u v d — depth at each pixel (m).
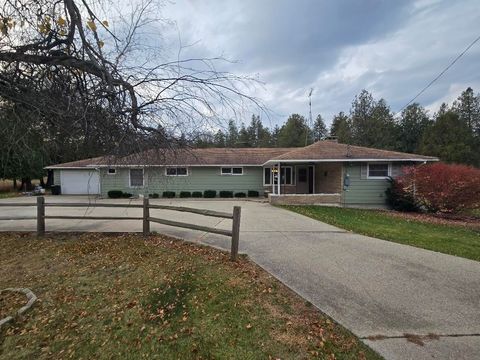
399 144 42.12
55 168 21.86
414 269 5.06
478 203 12.82
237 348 2.90
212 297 3.95
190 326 3.31
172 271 4.91
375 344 2.89
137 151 3.42
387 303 3.77
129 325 3.38
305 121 43.41
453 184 12.90
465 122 40.81
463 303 3.78
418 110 44.62
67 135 3.16
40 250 6.25
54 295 4.16
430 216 12.92
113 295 4.13
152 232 7.74
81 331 3.29
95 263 5.41
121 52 3.42
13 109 3.09
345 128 42.25
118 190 18.72
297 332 3.13
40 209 7.48
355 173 15.23
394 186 14.61
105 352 2.91
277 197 15.10
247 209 13.02
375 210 14.09
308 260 5.50
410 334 3.06
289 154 15.75
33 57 3.25
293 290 4.14
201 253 5.89
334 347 2.86
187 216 11.19
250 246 6.46
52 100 3.08
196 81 3.39
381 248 6.42
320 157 14.84
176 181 19.31
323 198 15.23
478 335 3.05
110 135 3.16
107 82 3.06
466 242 7.29
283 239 7.15
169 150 3.52
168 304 3.83
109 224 9.21
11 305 3.84
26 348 3.01
